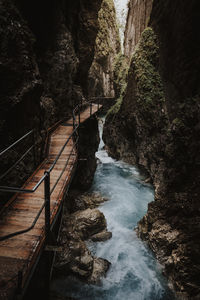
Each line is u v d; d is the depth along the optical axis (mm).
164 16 11195
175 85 10055
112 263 7012
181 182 8312
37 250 3598
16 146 5379
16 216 4453
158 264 6906
